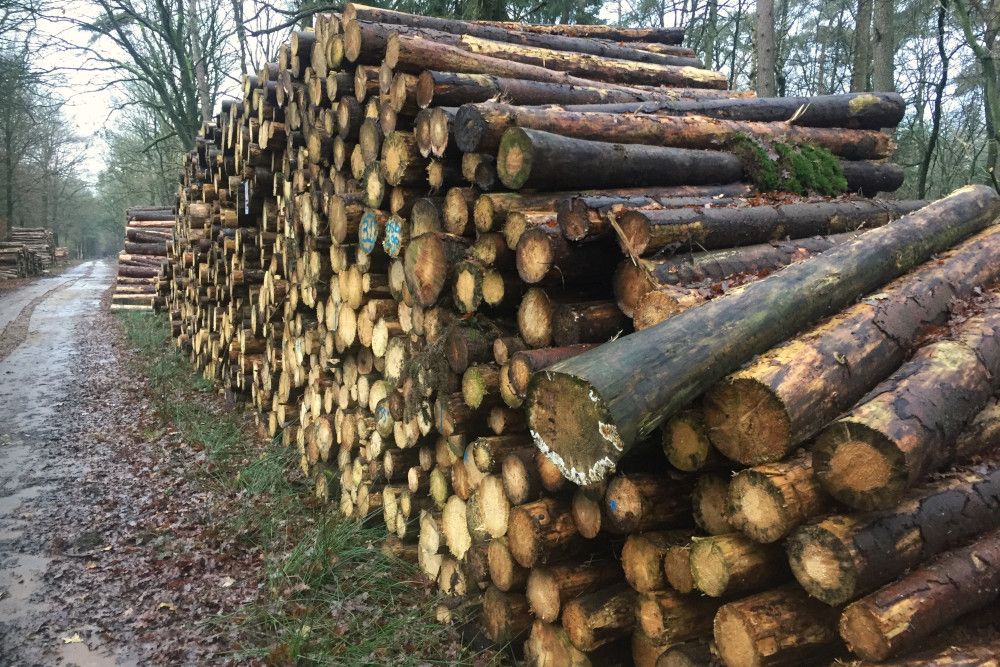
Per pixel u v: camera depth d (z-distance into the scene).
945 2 6.61
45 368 10.12
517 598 3.19
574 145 3.09
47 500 5.14
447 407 3.41
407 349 4.04
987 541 2.05
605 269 2.96
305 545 4.18
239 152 7.15
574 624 2.72
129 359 10.77
